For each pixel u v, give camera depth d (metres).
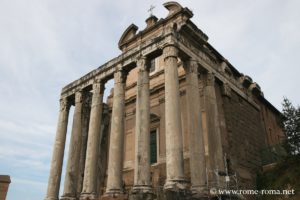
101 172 29.73
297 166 21.80
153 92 29.53
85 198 21.33
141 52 22.55
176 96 19.02
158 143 27.16
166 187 16.58
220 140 21.81
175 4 28.05
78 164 25.03
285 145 23.09
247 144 25.69
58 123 27.77
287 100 24.25
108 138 31.83
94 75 26.22
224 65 26.70
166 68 19.98
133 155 29.08
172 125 18.09
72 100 28.97
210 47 25.97
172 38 20.73
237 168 22.69
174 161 17.14
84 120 29.09
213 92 23.22
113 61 24.83
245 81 29.67
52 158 26.19
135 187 18.09
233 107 25.67
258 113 30.44
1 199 22.67
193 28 22.98
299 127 22.64
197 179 18.44
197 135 19.69
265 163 26.62
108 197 19.39
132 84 32.47
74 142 25.38
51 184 24.97
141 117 20.16
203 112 24.66
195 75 21.66
